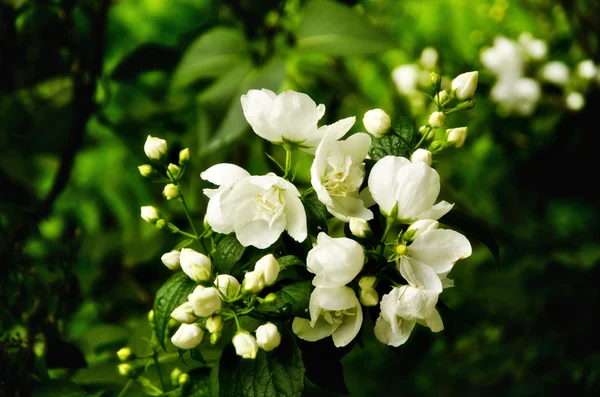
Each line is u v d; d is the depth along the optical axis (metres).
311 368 0.55
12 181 0.86
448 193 1.01
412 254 0.53
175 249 0.56
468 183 1.09
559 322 0.98
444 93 0.56
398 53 1.12
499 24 1.13
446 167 1.07
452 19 1.11
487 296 0.98
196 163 0.84
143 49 0.81
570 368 0.94
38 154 0.86
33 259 0.70
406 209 0.53
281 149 0.85
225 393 0.53
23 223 0.70
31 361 0.64
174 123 0.87
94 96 0.83
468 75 0.56
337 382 0.55
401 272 0.52
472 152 1.07
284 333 0.54
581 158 1.04
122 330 0.76
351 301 0.52
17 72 0.83
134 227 0.90
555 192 1.10
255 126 0.55
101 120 0.85
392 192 0.53
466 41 1.12
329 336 0.55
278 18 0.79
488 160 1.08
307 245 0.55
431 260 0.53
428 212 0.54
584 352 0.96
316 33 0.73
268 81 0.72
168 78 0.86
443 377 1.01
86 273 0.82
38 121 0.81
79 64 0.82
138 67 0.81
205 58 0.76
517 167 1.08
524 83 1.01
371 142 0.56
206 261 0.54
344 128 0.53
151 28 1.10
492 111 1.03
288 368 0.53
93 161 1.04
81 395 0.61
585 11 1.09
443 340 0.99
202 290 0.52
